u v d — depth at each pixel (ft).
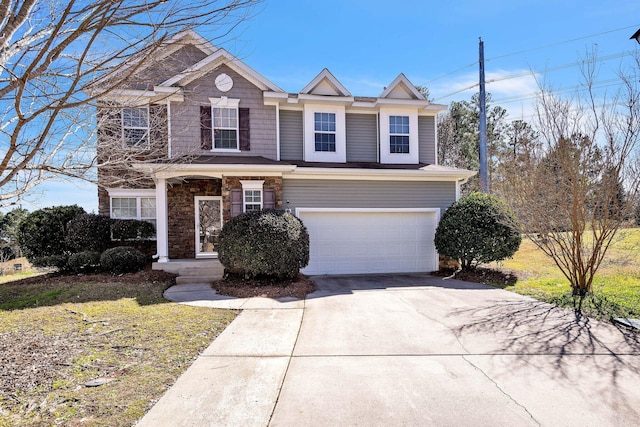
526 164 27.55
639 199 23.53
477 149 88.99
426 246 39.63
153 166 25.73
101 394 11.64
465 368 13.71
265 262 29.27
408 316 21.11
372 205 38.45
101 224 36.73
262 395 11.66
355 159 44.34
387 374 13.23
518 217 31.78
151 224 38.96
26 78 10.73
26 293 26.78
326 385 12.37
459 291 28.19
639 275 29.45
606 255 32.65
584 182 24.59
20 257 55.11
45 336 17.38
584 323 19.20
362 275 37.22
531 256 44.65
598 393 11.66
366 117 44.80
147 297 25.84
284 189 36.73
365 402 11.19
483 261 34.12
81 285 28.84
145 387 12.17
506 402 11.14
